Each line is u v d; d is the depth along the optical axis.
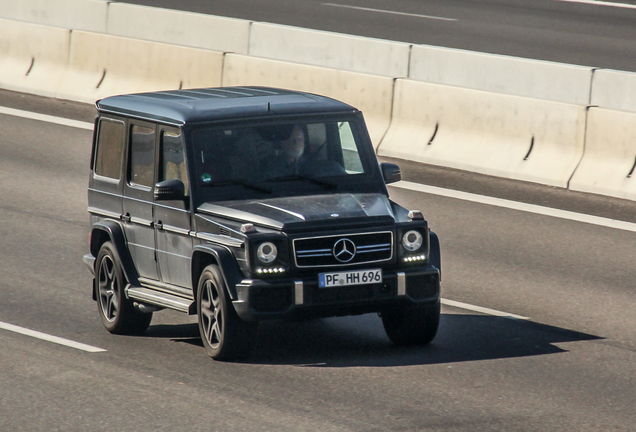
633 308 24.08
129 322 22.45
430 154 39.12
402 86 40.25
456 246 29.81
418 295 20.22
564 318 23.31
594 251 29.14
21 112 48.12
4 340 21.98
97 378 19.41
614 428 16.55
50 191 36.91
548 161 36.34
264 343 21.70
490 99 37.97
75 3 60.72
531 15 71.19
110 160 23.11
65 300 25.33
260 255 19.36
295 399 18.00
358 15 70.62
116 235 22.66
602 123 35.16
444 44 61.34
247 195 20.89
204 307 20.48
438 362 20.14
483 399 17.95
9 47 52.97
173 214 21.16
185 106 21.75
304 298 19.39
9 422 17.17
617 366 19.89
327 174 21.48
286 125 21.61
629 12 72.62
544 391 18.41
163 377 19.39
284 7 73.50
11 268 28.09
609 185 34.72
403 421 16.84
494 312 23.86
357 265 19.81
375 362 20.19
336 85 42.06
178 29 57.72
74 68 50.53
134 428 16.78
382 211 20.31
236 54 45.31
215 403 17.88
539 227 31.64
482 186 36.38
